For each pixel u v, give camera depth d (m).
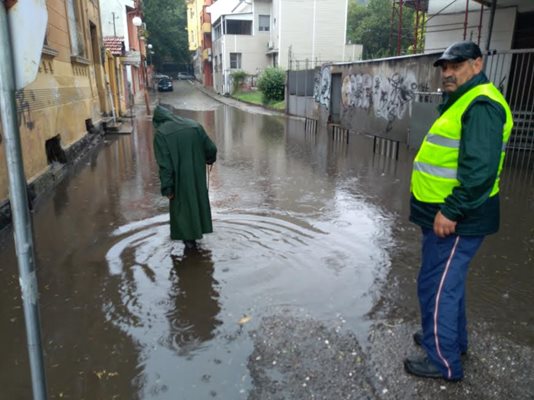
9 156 1.78
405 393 2.79
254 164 10.44
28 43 1.77
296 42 35.84
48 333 3.54
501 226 5.89
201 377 3.00
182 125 4.80
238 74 40.69
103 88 16.81
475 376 2.93
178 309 3.86
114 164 10.33
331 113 19.03
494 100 2.39
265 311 3.80
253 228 5.76
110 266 4.70
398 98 13.26
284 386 2.89
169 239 5.39
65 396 2.86
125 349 3.32
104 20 30.59
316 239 5.41
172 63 81.94
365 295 4.06
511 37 14.20
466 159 2.41
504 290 4.18
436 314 2.76
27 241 1.88
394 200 7.23
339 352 3.21
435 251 2.71
